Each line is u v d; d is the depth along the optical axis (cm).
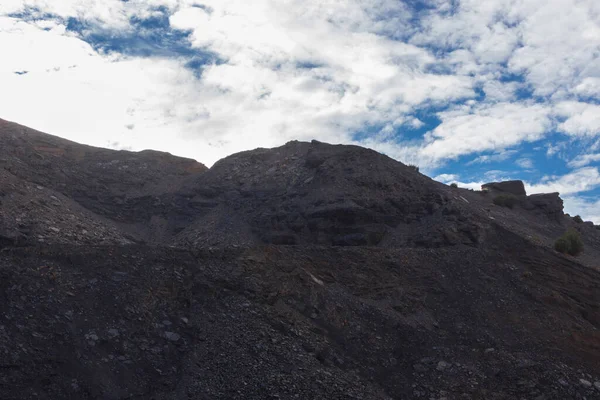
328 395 2820
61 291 3003
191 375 2845
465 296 4062
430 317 3816
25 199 4966
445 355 3412
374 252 4400
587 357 3534
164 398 2683
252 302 3431
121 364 2762
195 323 3197
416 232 4953
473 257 4541
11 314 2725
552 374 3234
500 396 3102
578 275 4559
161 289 3322
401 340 3531
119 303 3097
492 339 3609
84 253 3362
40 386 2459
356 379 3078
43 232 4500
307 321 3450
